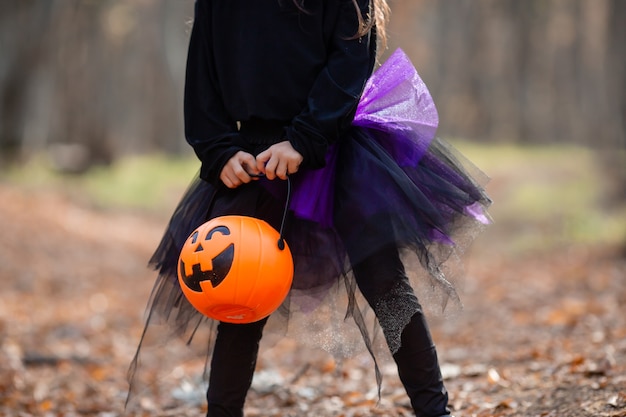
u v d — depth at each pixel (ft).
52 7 104.53
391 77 12.51
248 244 10.93
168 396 21.24
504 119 220.43
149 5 170.19
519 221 68.64
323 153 11.23
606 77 128.36
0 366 24.18
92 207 79.87
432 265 11.57
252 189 11.85
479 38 216.33
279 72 11.59
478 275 46.47
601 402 14.96
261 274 10.89
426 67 213.25
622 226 56.39
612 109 126.41
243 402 12.66
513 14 211.82
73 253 52.26
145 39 183.32
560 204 71.26
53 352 27.07
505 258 55.47
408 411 16.96
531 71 219.41
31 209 64.64
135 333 32.48
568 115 233.96
